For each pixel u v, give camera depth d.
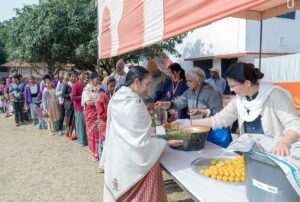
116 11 4.57
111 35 4.96
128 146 2.04
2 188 4.03
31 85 9.10
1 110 13.03
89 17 10.20
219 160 2.25
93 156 5.09
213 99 3.09
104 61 11.38
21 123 9.27
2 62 32.94
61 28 10.27
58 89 7.58
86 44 10.23
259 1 1.51
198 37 14.70
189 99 3.28
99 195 3.74
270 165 1.31
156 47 11.86
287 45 13.16
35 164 5.04
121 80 5.82
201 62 14.69
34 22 10.80
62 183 4.16
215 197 1.60
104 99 4.43
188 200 3.40
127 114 2.04
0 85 13.16
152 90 5.16
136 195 2.11
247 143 1.46
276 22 12.73
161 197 2.26
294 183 1.22
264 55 12.33
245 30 12.02
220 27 13.26
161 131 2.71
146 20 3.20
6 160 5.32
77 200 3.61
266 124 1.95
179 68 4.02
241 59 12.38
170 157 2.38
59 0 10.77
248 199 1.47
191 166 2.11
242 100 2.04
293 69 10.06
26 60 12.84
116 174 2.12
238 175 1.82
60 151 5.84
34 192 3.87
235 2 1.70
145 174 2.07
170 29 2.59
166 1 2.65
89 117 5.03
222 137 2.90
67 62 12.30
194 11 2.16
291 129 1.74
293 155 1.38
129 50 3.93
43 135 7.46
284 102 1.90
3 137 7.29
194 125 2.66
